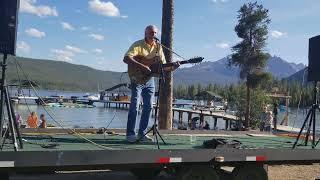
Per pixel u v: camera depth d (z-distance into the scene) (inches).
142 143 280.5
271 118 965.2
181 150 251.1
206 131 366.6
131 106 285.1
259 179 281.4
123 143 276.8
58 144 255.1
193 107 1699.1
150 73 280.8
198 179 263.4
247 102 1091.3
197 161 254.8
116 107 1964.8
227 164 275.1
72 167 234.1
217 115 1339.8
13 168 220.8
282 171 380.2
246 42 1140.5
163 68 278.1
